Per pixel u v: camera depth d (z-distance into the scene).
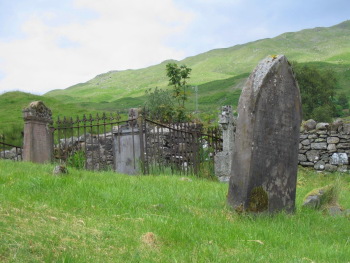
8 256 3.88
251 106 7.30
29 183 7.64
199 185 9.91
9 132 23.70
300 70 64.69
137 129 15.30
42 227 4.93
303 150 17.30
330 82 66.50
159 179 10.48
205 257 4.71
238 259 4.77
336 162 16.59
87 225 5.46
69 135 20.30
